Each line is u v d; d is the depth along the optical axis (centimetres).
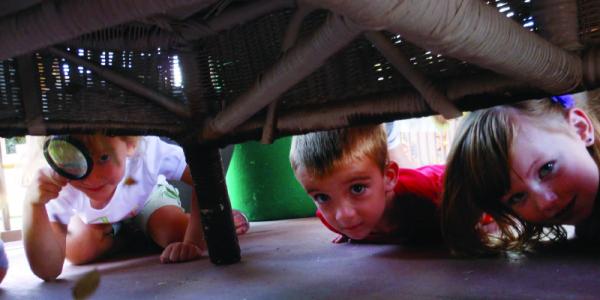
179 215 144
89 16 42
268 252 118
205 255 122
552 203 90
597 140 93
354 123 83
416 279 79
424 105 76
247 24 86
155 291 86
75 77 88
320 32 51
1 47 47
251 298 75
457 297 67
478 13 44
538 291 67
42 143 115
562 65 59
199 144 99
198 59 95
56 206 120
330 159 104
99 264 127
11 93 82
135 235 152
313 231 152
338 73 83
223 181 105
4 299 92
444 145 220
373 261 98
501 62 51
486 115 95
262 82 69
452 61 72
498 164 92
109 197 124
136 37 89
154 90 94
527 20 66
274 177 199
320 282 82
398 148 170
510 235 99
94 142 110
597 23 63
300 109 87
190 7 80
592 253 89
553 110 92
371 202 108
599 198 93
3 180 219
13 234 220
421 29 40
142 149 129
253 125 92
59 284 103
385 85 80
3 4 47
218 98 96
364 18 37
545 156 89
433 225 117
